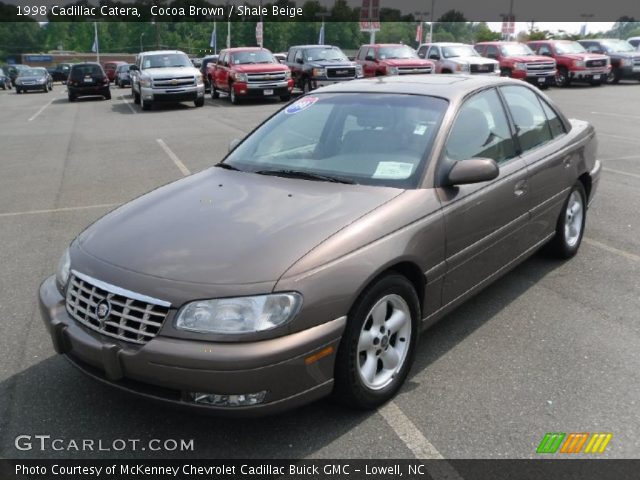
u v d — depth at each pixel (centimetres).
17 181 923
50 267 541
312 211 321
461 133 388
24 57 9050
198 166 1005
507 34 4331
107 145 1270
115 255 301
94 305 289
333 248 290
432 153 361
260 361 261
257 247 290
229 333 263
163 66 2127
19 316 439
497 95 444
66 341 298
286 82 2159
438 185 353
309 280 276
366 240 302
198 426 310
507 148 431
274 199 341
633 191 770
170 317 269
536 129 478
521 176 424
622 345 383
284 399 273
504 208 404
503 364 362
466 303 450
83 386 346
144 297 275
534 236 460
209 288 270
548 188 466
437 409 319
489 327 411
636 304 442
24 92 3684
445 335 401
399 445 292
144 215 340
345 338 291
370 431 302
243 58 2220
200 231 310
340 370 294
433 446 291
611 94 2206
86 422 314
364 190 345
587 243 577
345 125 405
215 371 260
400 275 321
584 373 351
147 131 1487
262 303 267
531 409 317
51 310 310
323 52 2302
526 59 2386
